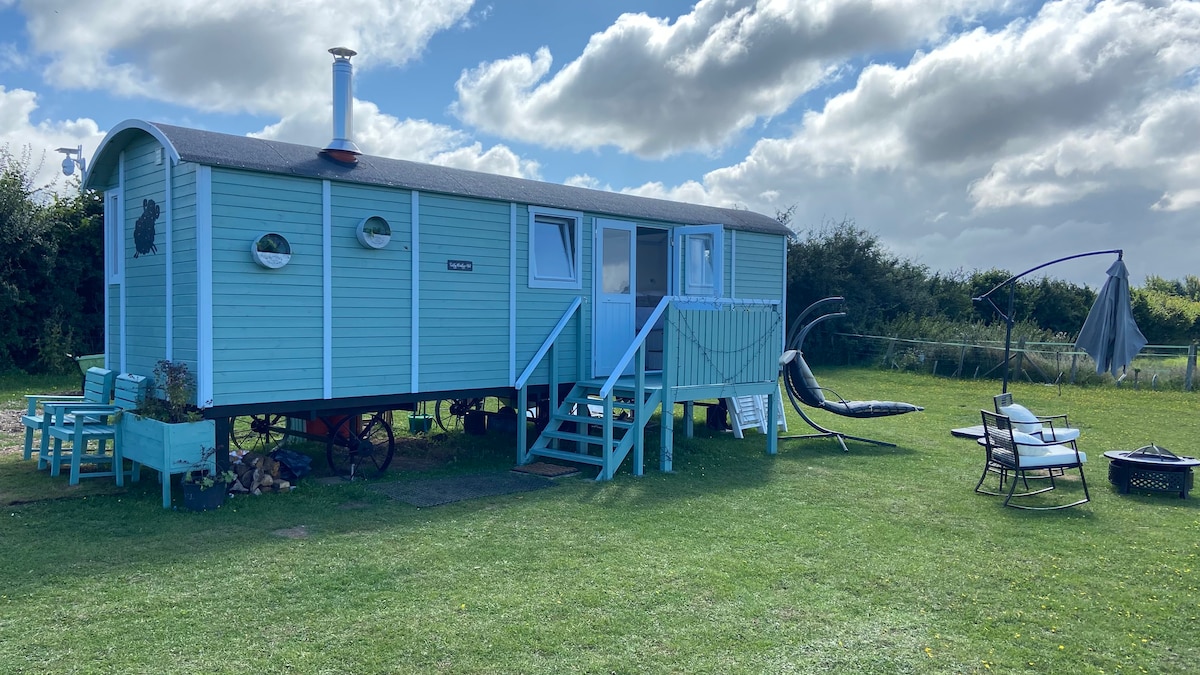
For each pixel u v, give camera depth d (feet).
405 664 13.78
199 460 24.02
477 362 31.35
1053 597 17.76
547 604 16.67
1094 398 59.57
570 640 14.90
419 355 29.53
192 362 24.68
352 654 14.11
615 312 36.42
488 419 41.70
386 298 28.48
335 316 27.17
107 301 30.68
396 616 15.87
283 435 35.60
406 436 39.29
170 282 25.73
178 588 17.17
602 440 30.35
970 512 25.44
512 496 26.73
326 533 21.70
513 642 14.74
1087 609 17.08
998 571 19.47
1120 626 16.20
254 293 25.22
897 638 15.40
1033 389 65.67
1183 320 109.70
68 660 13.64
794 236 44.06
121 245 29.37
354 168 28.04
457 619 15.76
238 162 24.52
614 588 17.71
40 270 58.13
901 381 72.38
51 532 21.11
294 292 26.12
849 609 16.85
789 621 16.11
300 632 15.01
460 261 30.60
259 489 26.04
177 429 23.58
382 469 29.96
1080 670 14.21
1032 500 27.27
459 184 30.68
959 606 17.13
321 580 17.85
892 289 96.07
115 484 26.55
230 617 15.65
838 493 27.96
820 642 15.12
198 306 24.09
